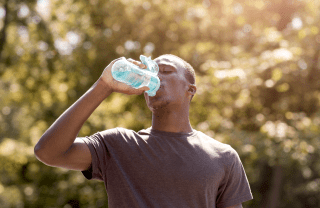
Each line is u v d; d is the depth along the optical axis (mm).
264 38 7504
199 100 7316
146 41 8820
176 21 8734
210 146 1651
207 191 1554
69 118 1407
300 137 7184
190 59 8367
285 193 13680
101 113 8617
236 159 1683
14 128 14359
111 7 9062
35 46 10398
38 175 11062
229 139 7281
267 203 12711
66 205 11055
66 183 10078
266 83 6637
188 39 8828
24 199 11188
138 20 8891
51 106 10922
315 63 7559
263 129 6996
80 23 10000
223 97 7246
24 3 10250
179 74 1679
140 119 8727
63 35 10312
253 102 7570
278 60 6410
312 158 10227
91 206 9938
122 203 1508
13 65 10664
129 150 1567
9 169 10805
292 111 8266
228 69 7148
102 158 1551
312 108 8344
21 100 10953
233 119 8000
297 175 12680
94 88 1465
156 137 1612
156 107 1650
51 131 1397
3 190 10758
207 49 8117
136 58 8852
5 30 10281
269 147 7254
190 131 1694
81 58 9391
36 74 10578
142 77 1542
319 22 7480
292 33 7695
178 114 1669
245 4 8609
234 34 8867
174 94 1649
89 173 1559
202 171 1553
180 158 1559
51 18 10398
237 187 1677
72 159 1469
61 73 10336
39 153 1391
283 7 8602
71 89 10305
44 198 11148
